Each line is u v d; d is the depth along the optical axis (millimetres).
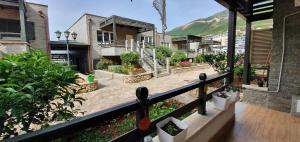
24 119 1476
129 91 6695
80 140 2473
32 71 1514
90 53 13492
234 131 2477
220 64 5934
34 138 684
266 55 3930
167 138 1398
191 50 18969
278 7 3221
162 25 16328
